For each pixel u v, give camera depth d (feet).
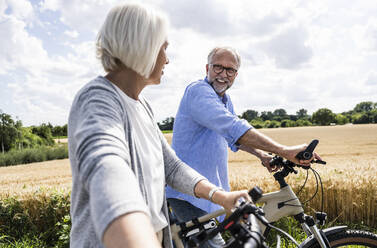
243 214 2.46
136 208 1.47
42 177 38.32
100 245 2.10
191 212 5.93
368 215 12.53
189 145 5.99
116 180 1.58
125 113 2.47
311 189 13.06
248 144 4.88
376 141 75.10
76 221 2.21
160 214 2.98
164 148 3.68
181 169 3.65
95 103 2.18
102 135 1.86
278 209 5.59
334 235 5.46
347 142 75.46
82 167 1.72
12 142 116.06
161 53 2.80
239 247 1.84
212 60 6.30
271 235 10.01
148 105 3.27
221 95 6.49
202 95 5.55
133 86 2.79
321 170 16.21
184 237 4.70
